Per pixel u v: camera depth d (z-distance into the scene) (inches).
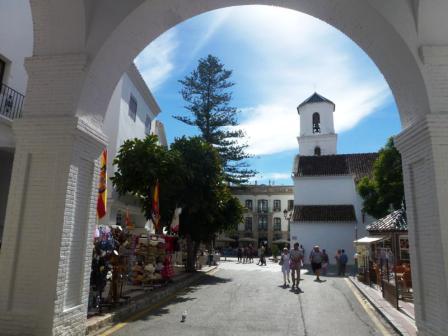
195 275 749.9
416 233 254.4
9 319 235.0
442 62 242.5
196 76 1502.2
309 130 1651.1
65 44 267.6
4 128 467.8
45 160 254.4
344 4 262.7
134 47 297.7
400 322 324.8
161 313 365.4
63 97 261.9
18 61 529.0
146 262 506.3
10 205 248.8
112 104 733.3
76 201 260.2
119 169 636.1
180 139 773.9
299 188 1339.8
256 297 487.2
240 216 872.3
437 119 234.4
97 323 290.0
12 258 241.8
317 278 729.6
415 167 258.7
